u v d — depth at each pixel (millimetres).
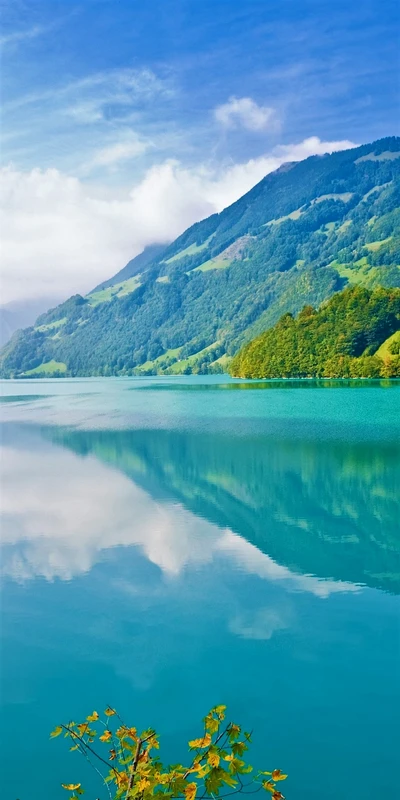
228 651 13852
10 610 16391
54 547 21656
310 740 10609
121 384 179375
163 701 11930
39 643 14461
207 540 22094
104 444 46781
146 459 39469
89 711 11703
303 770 9852
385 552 20406
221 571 18984
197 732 10930
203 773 5191
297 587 17516
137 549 21234
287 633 14641
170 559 20141
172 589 17594
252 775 9766
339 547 21016
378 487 29656
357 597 16766
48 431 55688
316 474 32938
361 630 14734
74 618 15820
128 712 11602
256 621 15359
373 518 24516
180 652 13844
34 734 11023
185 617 15695
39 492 30562
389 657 13406
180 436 49875
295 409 72750
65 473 35688
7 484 32688
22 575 19000
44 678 12891
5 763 10227
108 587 17859
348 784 9523
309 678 12602
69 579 18578
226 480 32188
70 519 25328
